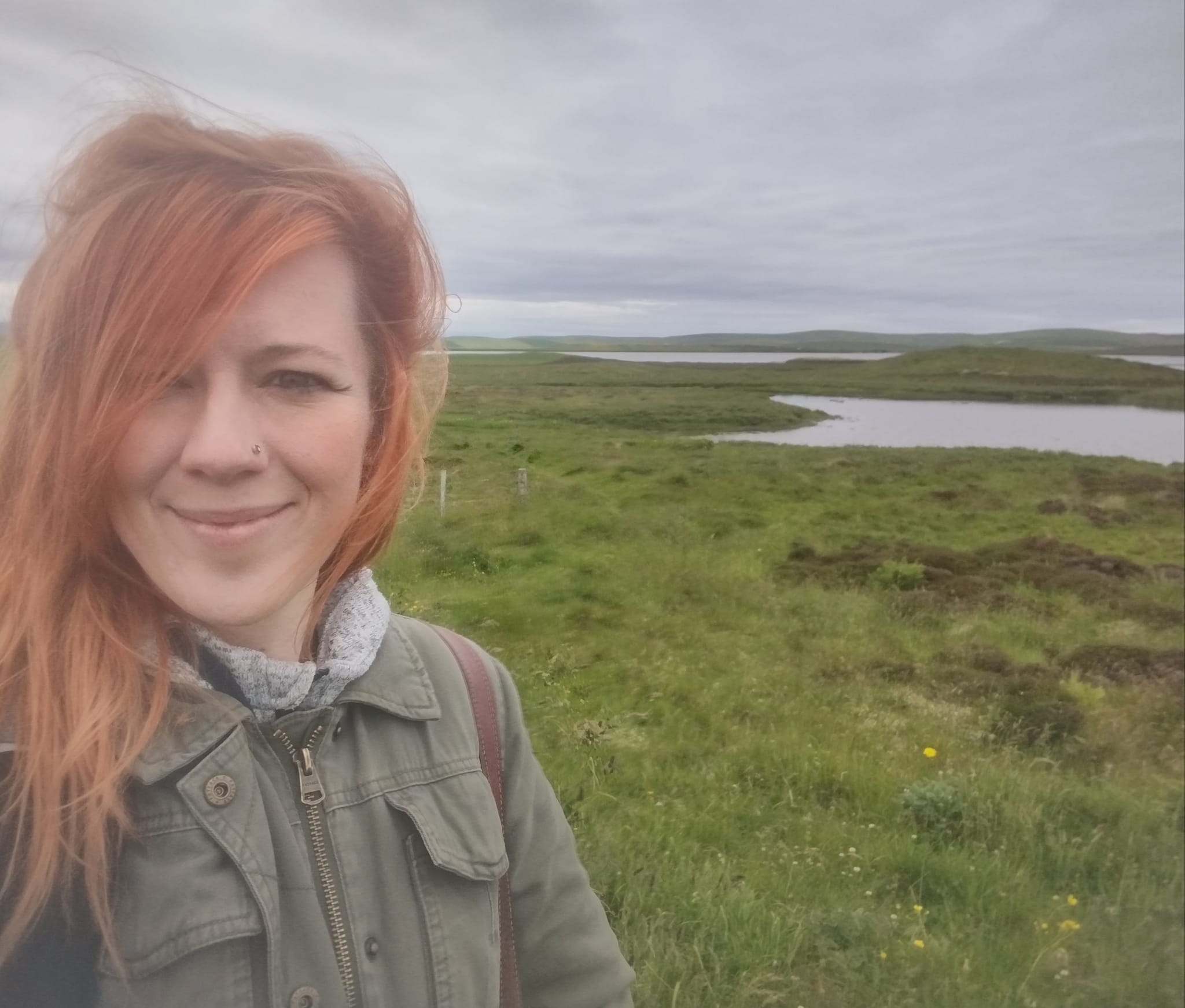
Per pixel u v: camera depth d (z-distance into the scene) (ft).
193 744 1.51
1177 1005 5.81
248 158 1.54
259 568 1.53
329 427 1.57
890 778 10.14
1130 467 50.55
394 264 1.75
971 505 36.78
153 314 1.40
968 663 15.62
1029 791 9.59
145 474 1.47
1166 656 15.90
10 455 1.54
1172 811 9.43
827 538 27.73
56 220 1.56
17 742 1.42
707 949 5.76
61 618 1.47
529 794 2.06
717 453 52.95
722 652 15.56
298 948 1.53
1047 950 6.39
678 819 8.53
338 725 1.73
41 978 1.39
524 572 20.72
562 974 2.07
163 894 1.44
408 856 1.70
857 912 6.56
